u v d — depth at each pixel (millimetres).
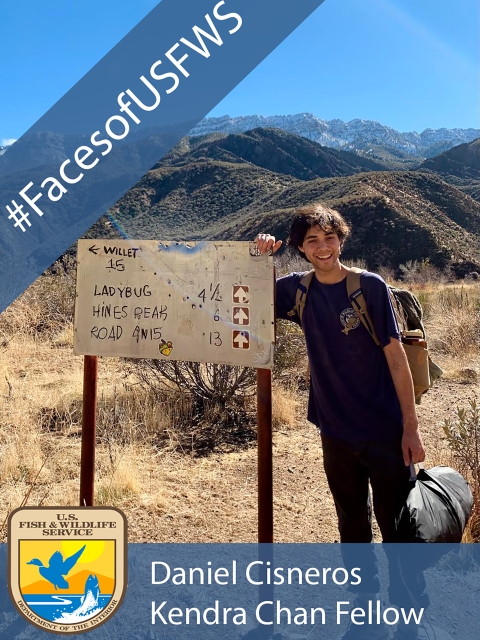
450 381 7543
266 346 2789
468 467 4074
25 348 8086
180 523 3836
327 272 2592
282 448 5262
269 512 2785
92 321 3090
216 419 5773
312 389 2873
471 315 9695
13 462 4457
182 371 6184
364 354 2584
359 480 2758
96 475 4453
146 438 5266
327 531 3795
